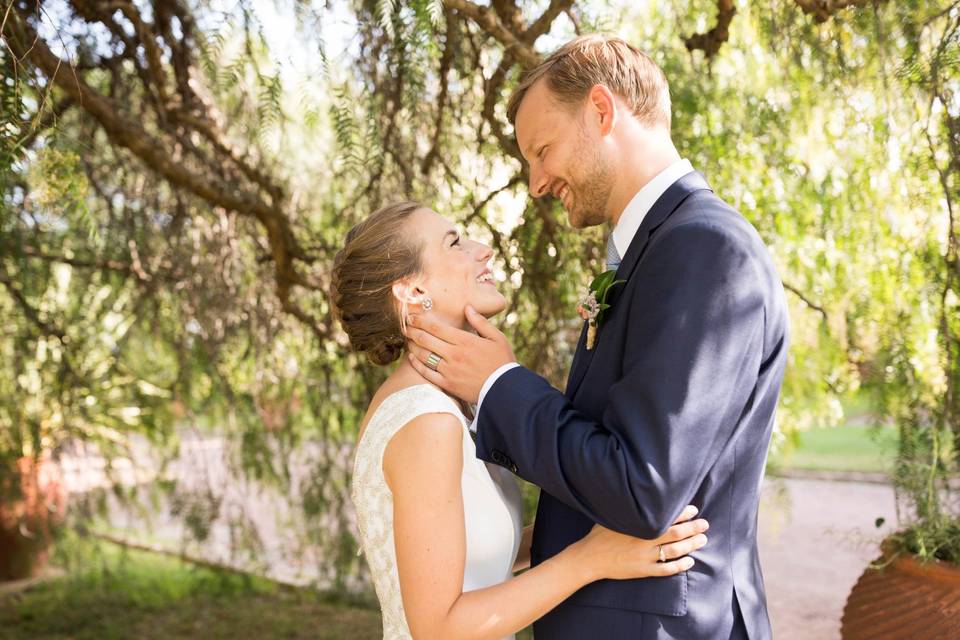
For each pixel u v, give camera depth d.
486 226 3.03
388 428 1.43
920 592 2.03
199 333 3.98
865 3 2.03
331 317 3.78
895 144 2.20
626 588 1.32
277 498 5.12
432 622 1.34
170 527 6.60
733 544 1.34
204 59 2.18
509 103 1.54
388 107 2.79
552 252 2.92
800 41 2.27
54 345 4.19
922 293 2.40
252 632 4.56
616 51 1.45
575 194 1.49
